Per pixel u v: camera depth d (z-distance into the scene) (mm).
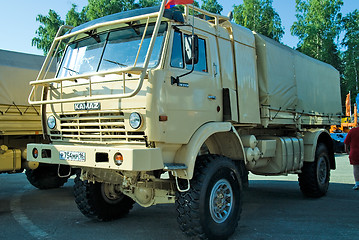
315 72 8578
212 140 5301
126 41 4715
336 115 9672
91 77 4625
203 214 4289
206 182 4367
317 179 7457
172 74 4273
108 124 4363
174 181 4520
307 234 4938
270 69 6453
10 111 6926
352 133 8383
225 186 4746
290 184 9367
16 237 4801
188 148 4379
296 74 7547
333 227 5277
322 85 8938
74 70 5105
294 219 5758
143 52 4461
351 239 4719
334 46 38062
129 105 4184
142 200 4945
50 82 4875
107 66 4719
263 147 6164
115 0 29750
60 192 8188
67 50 5461
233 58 5629
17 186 9039
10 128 6840
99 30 5012
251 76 6020
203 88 4762
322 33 37469
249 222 5578
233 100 5293
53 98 5125
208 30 5074
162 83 4125
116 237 4773
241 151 5195
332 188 8680
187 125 4438
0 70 6859
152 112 4035
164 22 4398
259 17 36500
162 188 4586
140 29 4609
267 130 7133
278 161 6605
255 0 36375
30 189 8594
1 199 7387
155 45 4371
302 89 7777
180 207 4340
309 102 8094
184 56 4504
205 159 4629
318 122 8578
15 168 6840
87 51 5094
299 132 7742
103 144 4512
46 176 8406
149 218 5816
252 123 5883
